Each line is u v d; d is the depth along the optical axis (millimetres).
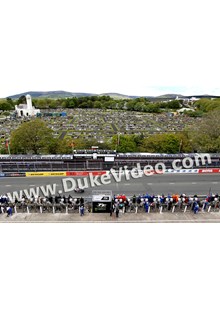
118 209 20953
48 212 21922
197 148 48531
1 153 47469
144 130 87562
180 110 170375
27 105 149875
